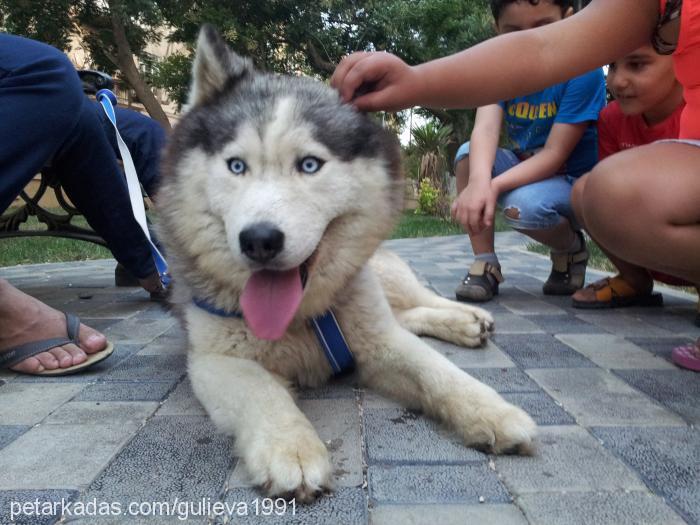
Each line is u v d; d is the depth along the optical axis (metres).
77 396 0.55
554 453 0.41
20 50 0.63
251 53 4.33
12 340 0.62
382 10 4.75
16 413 0.50
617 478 0.38
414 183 5.43
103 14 3.92
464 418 0.44
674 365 0.62
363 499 0.35
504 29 1.00
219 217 0.54
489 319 0.76
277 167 0.52
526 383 0.57
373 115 0.62
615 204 0.61
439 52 5.03
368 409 0.51
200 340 0.55
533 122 1.09
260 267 0.49
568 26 0.52
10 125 0.61
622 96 0.84
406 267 0.87
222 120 0.55
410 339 0.56
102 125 0.88
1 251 1.95
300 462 0.36
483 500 0.35
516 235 3.29
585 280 1.25
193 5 4.22
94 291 1.20
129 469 0.40
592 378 0.58
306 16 4.48
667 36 0.53
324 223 0.53
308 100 0.56
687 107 0.60
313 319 0.55
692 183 0.57
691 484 0.37
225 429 0.45
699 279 0.64
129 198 0.88
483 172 0.99
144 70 4.63
